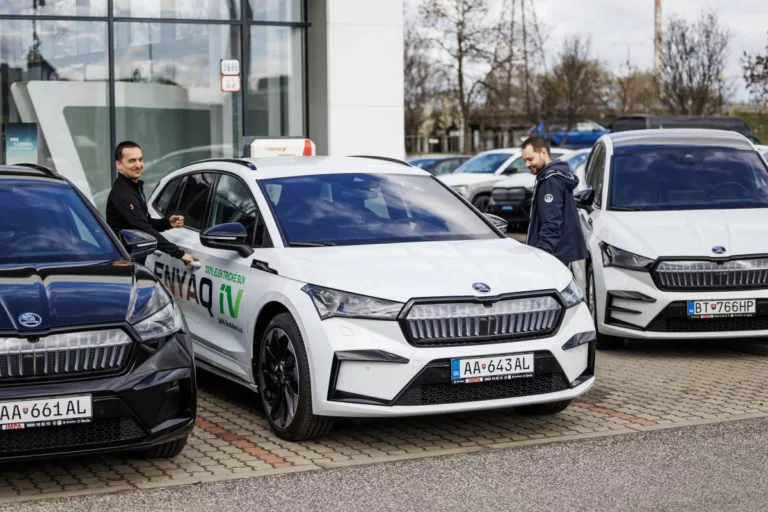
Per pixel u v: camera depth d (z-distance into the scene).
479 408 6.13
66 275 5.94
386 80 15.26
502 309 6.23
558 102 43.75
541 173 8.63
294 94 15.55
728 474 5.59
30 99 14.44
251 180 7.52
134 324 5.55
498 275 6.41
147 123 14.97
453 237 7.25
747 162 10.49
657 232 9.30
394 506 5.13
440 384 6.10
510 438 6.52
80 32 14.56
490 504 5.14
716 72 40.56
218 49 15.23
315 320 6.14
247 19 15.27
